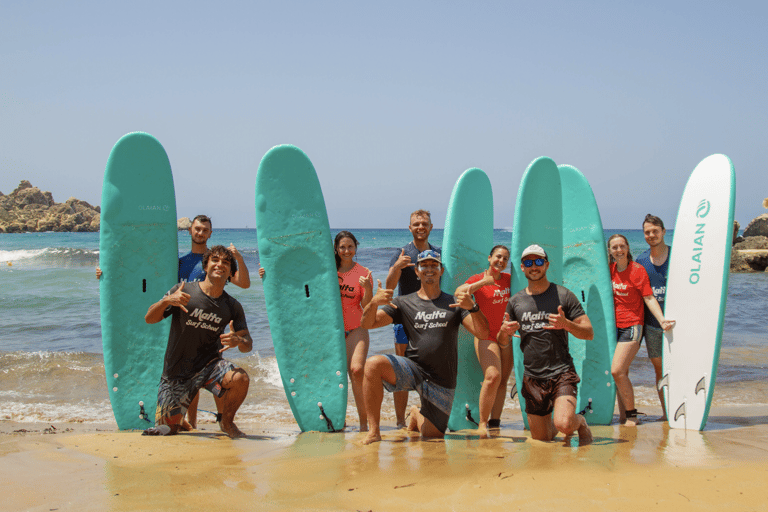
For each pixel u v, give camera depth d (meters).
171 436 3.85
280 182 4.58
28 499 2.39
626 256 4.45
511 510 2.21
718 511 2.19
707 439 3.68
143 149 4.70
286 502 2.33
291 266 4.54
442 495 2.40
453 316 3.65
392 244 49.84
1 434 4.04
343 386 4.33
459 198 4.75
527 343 3.61
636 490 2.44
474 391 4.45
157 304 3.74
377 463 2.97
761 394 5.84
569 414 3.35
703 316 4.13
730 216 4.12
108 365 4.46
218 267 3.77
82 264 22.91
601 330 4.67
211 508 2.26
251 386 6.28
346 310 4.45
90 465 2.99
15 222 87.00
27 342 8.37
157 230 4.67
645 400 5.70
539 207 4.69
